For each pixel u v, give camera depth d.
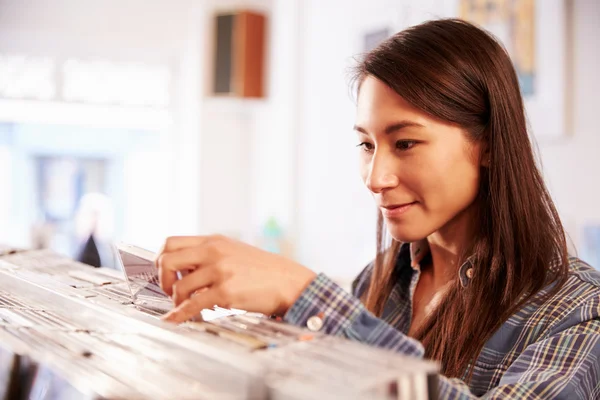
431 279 0.86
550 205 0.75
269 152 4.11
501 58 0.72
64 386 0.39
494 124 0.70
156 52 4.44
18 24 4.17
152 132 4.96
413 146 0.67
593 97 2.37
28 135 5.03
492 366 0.70
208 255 0.52
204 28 4.15
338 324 0.49
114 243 0.57
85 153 5.14
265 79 4.11
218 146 4.25
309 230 3.79
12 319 0.53
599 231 2.33
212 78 4.04
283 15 3.95
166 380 0.38
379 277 0.92
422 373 0.34
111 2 4.31
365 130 0.70
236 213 4.32
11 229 5.01
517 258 0.72
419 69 0.66
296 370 0.34
